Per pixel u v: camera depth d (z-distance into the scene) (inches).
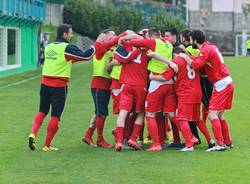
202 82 729.6
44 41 2982.3
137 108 706.8
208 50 691.4
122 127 704.4
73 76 2160.4
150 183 546.0
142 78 702.5
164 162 637.3
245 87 1647.4
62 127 902.4
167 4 5698.8
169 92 703.1
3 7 2085.4
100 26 4517.7
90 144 748.0
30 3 2573.8
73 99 1330.0
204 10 5452.8
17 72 2427.4
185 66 689.0
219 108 699.4
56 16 4207.7
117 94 724.7
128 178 564.7
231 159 653.3
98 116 732.0
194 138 721.6
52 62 697.0
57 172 590.9
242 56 4397.1
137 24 4680.1
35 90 1578.5
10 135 826.8
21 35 2534.5
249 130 879.1
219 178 565.6
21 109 1134.4
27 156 673.6
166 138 773.3
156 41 697.0
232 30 5452.8
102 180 557.3
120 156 673.6
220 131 703.7
